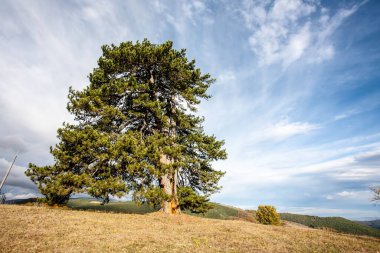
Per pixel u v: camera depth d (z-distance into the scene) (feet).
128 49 62.69
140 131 62.28
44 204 50.78
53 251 24.47
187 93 65.00
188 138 66.08
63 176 44.70
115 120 59.06
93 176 49.70
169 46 67.67
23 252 23.44
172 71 65.77
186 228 43.32
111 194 46.70
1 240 25.70
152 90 67.10
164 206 60.54
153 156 52.37
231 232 43.14
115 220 43.32
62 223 35.68
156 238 32.96
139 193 50.26
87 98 52.29
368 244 46.19
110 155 47.78
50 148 47.39
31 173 45.93
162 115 59.88
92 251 25.34
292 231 53.21
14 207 45.24
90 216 44.37
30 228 31.32
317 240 44.73
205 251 29.66
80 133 47.39
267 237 42.63
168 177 61.31
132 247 28.09
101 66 62.08
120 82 56.49
